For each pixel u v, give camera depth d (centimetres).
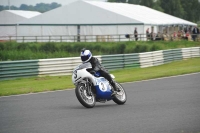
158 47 13112
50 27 18975
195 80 6391
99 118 3322
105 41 17338
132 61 9112
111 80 4022
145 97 4622
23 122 3192
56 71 7762
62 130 2867
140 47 13262
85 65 3884
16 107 4034
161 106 3922
